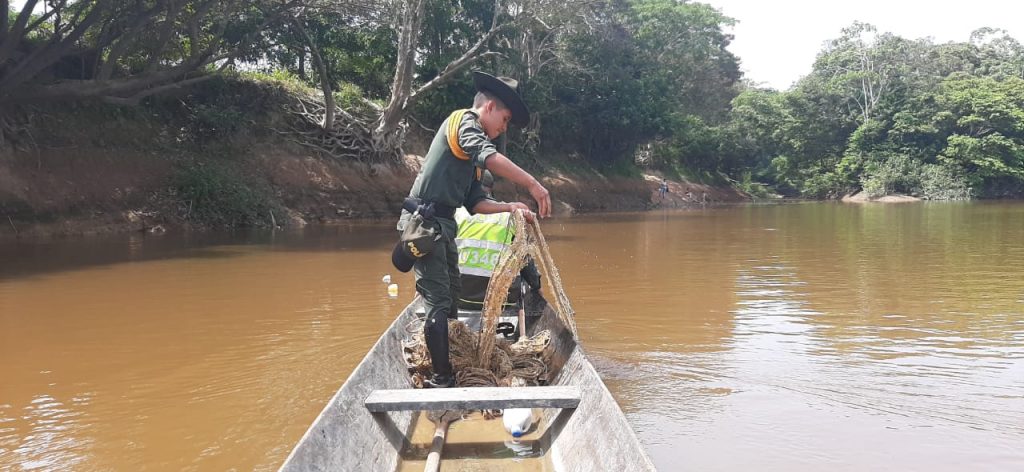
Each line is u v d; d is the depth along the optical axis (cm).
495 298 437
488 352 438
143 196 1864
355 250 1398
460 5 2800
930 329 682
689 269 1132
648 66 3912
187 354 595
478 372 434
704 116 5491
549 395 348
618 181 3934
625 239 1708
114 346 624
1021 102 5047
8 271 1083
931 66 5616
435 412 386
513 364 455
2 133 1648
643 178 4244
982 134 5044
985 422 429
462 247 536
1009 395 479
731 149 5250
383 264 1179
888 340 638
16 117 1720
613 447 282
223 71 2272
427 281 419
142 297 862
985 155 4862
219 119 2145
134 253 1329
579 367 392
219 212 1962
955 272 1081
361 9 2325
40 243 1496
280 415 452
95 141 1861
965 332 668
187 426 433
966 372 535
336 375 537
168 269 1112
